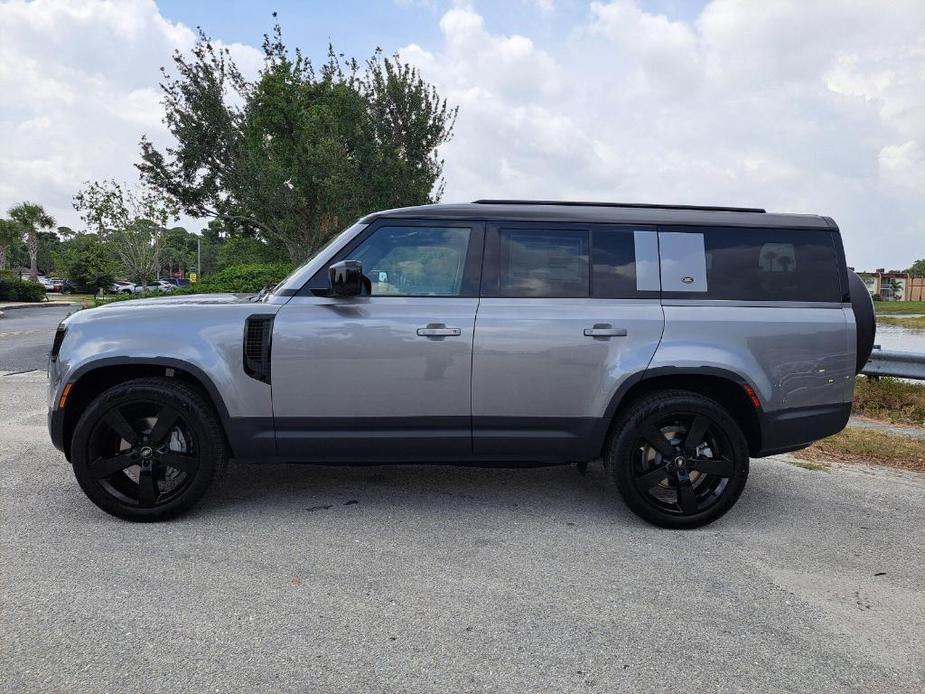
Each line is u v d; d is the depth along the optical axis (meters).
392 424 3.63
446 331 3.56
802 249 3.85
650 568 3.18
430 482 4.44
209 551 3.24
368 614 2.66
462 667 2.31
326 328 3.55
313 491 4.20
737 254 3.80
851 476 4.89
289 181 17.75
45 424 5.86
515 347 3.61
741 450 3.67
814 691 2.24
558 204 3.91
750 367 3.67
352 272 3.37
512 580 3.01
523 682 2.24
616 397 3.65
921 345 16.53
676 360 3.62
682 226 3.81
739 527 3.79
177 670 2.25
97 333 3.52
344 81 17.84
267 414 3.58
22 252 79.19
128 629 2.51
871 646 2.54
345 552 3.26
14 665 2.25
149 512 3.57
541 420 3.67
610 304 3.70
